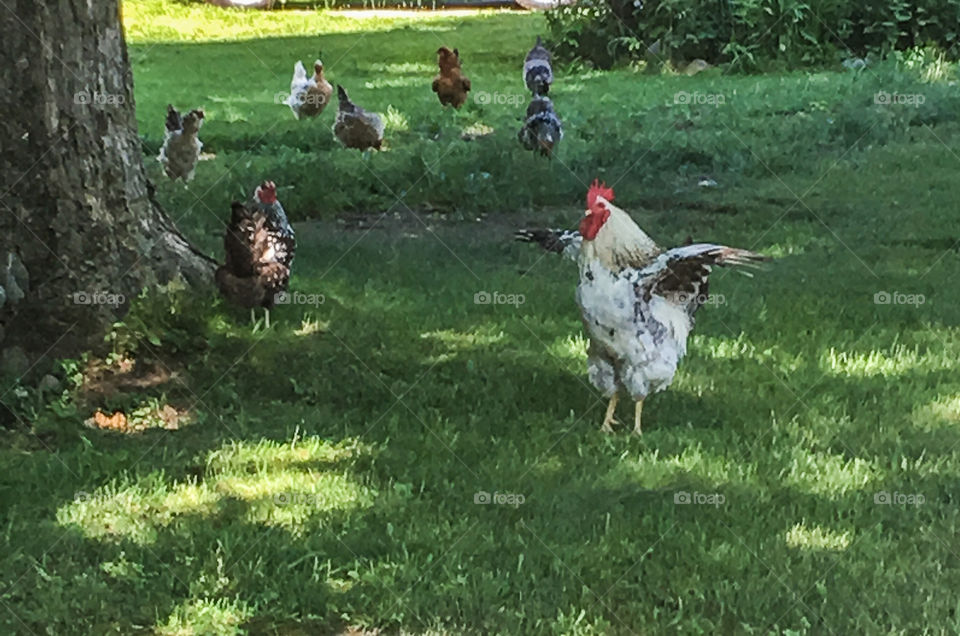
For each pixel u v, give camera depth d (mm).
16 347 6578
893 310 7266
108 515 5777
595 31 14383
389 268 7820
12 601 5398
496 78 13180
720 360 6781
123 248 6809
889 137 10125
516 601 5375
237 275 6941
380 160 9539
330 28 17891
